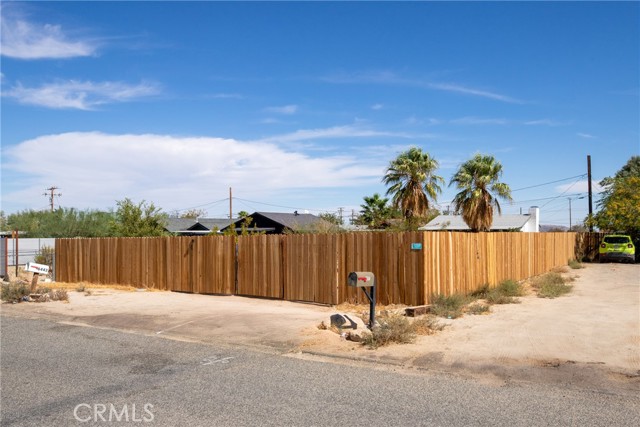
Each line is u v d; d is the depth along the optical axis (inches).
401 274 501.0
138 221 1087.6
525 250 777.6
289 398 247.0
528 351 327.3
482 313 466.6
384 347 346.6
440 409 229.8
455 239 547.5
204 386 269.1
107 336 414.6
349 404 237.3
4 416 225.9
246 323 435.5
